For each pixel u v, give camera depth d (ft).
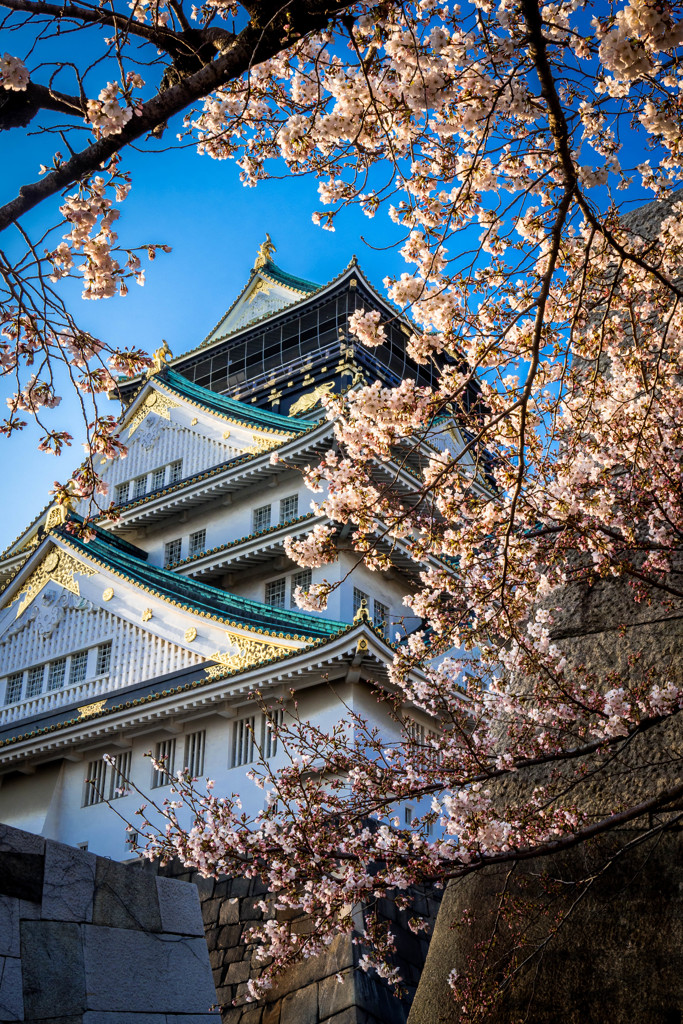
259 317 153.89
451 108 21.71
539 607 32.30
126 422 136.15
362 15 19.79
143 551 117.70
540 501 24.34
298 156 21.89
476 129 21.59
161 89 21.17
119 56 18.06
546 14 22.13
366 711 72.59
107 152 18.29
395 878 26.96
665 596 29.30
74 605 99.86
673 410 25.02
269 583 100.12
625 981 23.58
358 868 28.53
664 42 18.20
